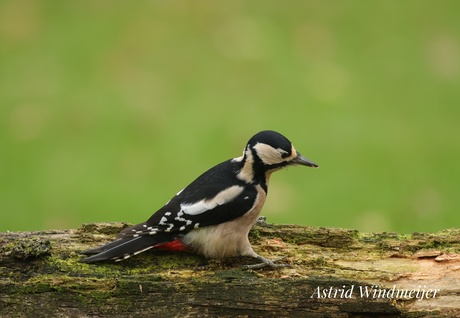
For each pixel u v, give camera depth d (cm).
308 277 752
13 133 1509
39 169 1425
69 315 725
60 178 1408
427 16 1895
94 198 1360
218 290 736
